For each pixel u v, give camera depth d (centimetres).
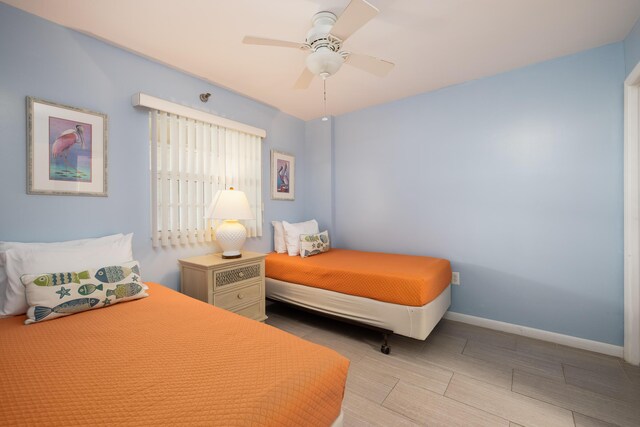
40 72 167
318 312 242
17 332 116
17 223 159
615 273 206
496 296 253
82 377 84
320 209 367
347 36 151
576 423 138
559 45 205
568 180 221
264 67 231
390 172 315
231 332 116
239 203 239
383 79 258
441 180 281
